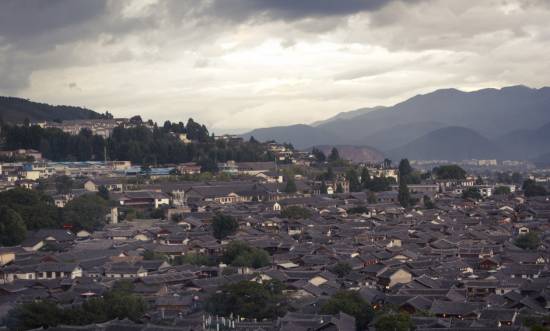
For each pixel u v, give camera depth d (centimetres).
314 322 19188
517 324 19588
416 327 18775
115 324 19275
